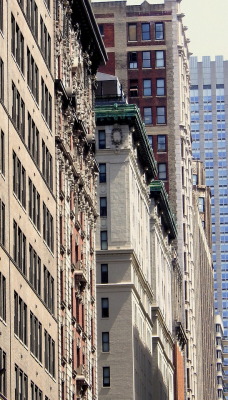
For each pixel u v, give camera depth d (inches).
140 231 7239.2
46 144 4271.7
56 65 4557.1
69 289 4694.9
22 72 3865.7
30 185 3941.9
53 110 4419.3
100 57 5541.3
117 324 6678.2
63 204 4596.5
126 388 6633.9
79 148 5059.1
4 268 3489.2
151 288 7662.4
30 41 4013.3
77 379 4820.4
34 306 3929.6
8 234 3565.5
